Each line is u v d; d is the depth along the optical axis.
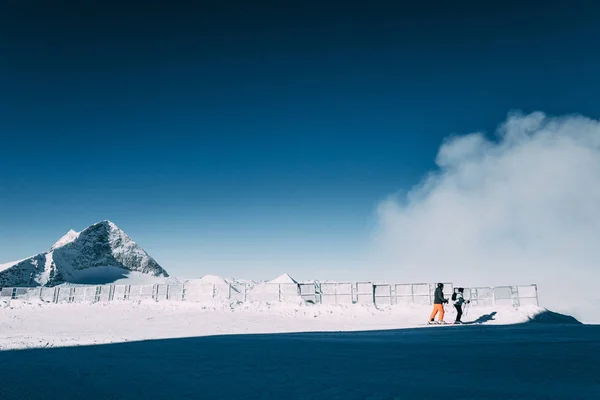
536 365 6.74
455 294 18.95
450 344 9.68
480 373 6.07
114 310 23.70
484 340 10.51
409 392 4.89
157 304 25.97
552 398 4.60
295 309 23.88
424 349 8.82
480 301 24.91
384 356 7.78
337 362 7.09
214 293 30.77
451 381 5.52
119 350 8.71
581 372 6.16
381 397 4.64
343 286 27.52
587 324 18.33
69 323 17.83
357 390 4.98
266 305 24.94
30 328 15.73
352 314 22.72
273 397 4.65
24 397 4.75
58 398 4.70
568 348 8.77
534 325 17.30
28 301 29.22
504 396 4.69
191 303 25.36
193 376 5.85
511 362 7.04
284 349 8.89
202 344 9.88
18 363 6.95
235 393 4.86
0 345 9.65
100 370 6.31
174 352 8.38
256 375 5.92
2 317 20.31
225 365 6.78
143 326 16.64
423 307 24.52
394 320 20.86
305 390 4.99
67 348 9.06
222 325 17.41
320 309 23.91
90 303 27.06
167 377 5.78
